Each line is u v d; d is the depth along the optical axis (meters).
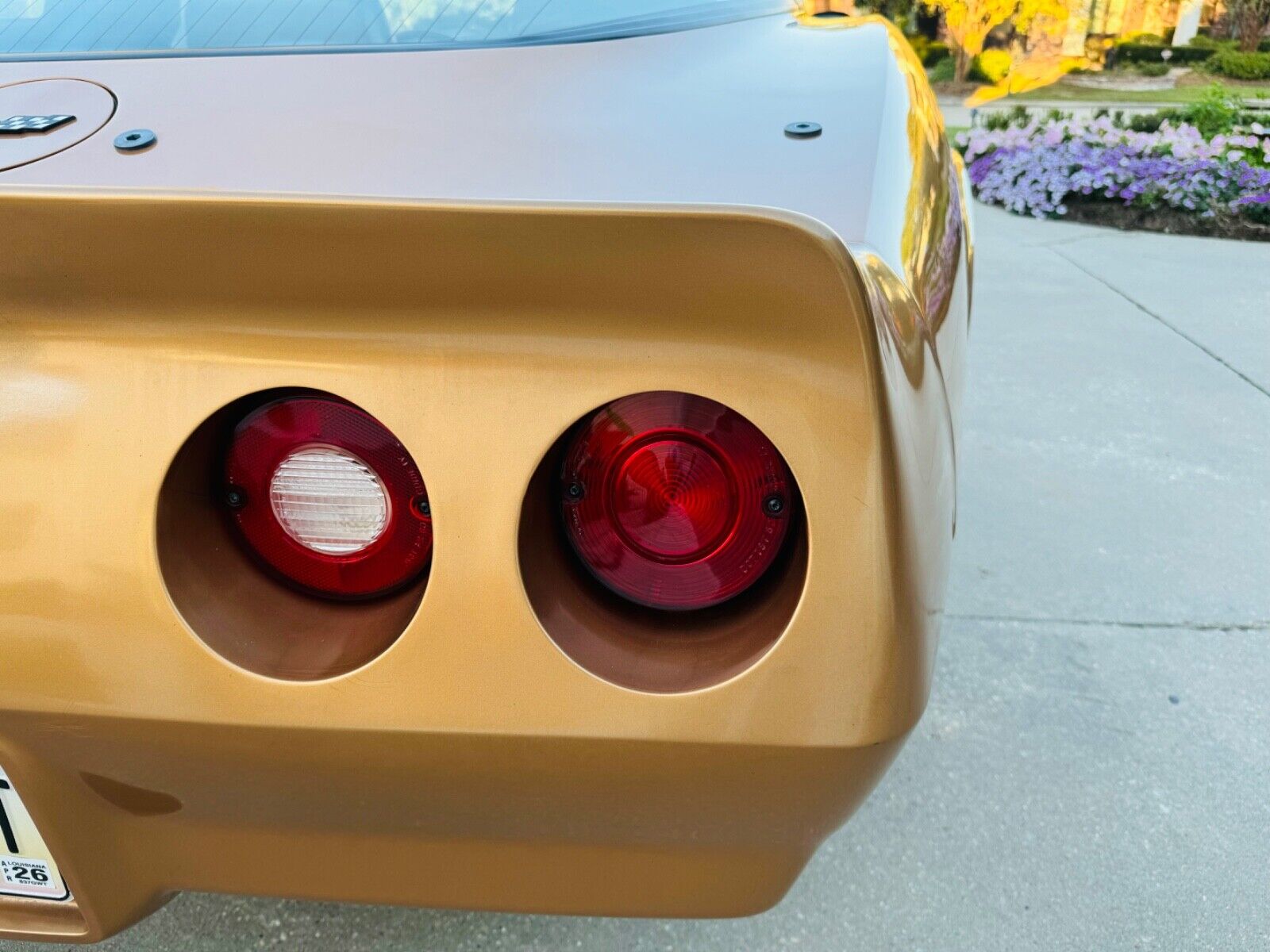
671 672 0.80
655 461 0.79
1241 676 1.96
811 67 1.19
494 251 0.70
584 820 0.87
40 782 0.87
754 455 0.78
